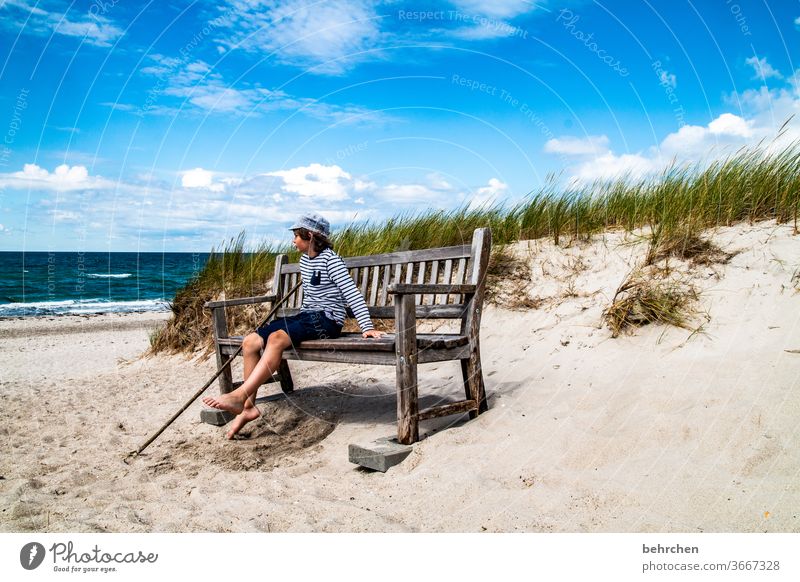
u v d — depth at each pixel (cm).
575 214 611
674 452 280
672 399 331
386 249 674
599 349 433
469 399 377
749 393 315
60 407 511
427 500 277
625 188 628
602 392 366
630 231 574
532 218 644
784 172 516
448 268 406
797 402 295
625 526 235
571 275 548
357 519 266
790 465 251
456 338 370
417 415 344
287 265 509
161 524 274
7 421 470
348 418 423
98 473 348
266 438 398
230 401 382
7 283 2883
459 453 319
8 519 282
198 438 404
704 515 232
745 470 254
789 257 443
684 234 504
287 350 403
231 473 339
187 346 722
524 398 388
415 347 344
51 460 371
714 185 542
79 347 975
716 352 378
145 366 704
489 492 273
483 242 382
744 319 403
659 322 434
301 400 463
